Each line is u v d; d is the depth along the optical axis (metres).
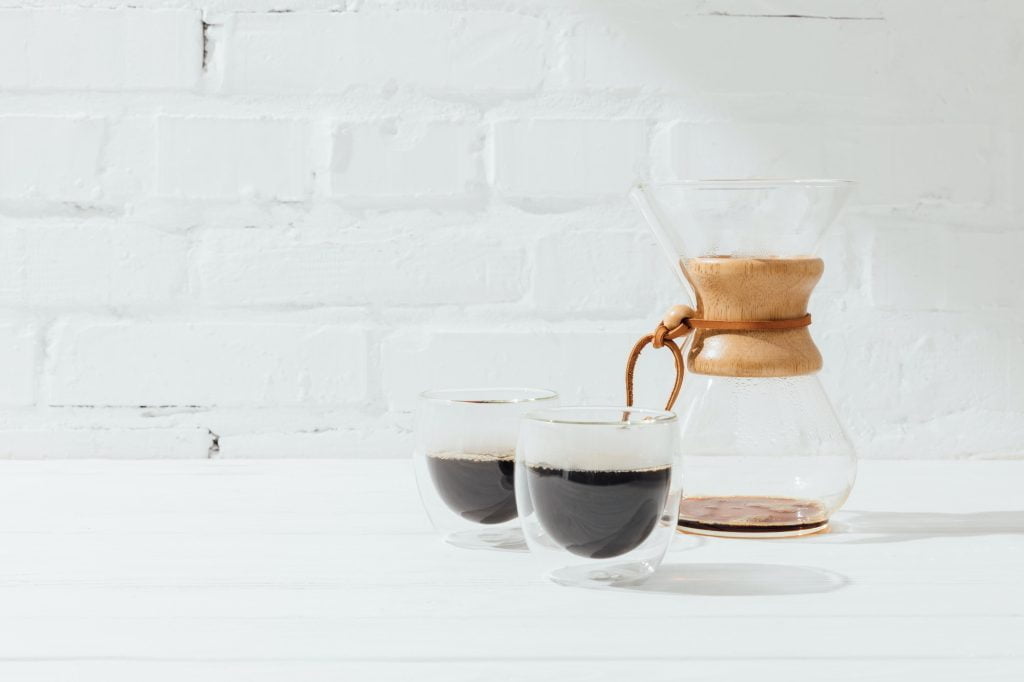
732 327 0.71
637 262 1.07
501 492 0.70
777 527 0.72
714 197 0.71
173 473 0.96
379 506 0.82
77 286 1.06
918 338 1.07
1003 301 1.07
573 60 1.06
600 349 1.07
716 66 1.06
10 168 1.06
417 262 1.07
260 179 1.06
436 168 1.07
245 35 1.06
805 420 0.72
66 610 0.58
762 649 0.52
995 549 0.69
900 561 0.67
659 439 0.61
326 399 1.08
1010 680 0.49
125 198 1.06
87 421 1.07
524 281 1.07
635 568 0.62
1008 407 1.07
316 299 1.07
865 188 1.06
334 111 1.07
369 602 0.59
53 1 1.06
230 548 0.70
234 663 0.50
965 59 1.06
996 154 1.06
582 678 0.49
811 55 1.06
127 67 1.06
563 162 1.07
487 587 0.62
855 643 0.53
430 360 1.07
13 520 0.78
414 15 1.06
